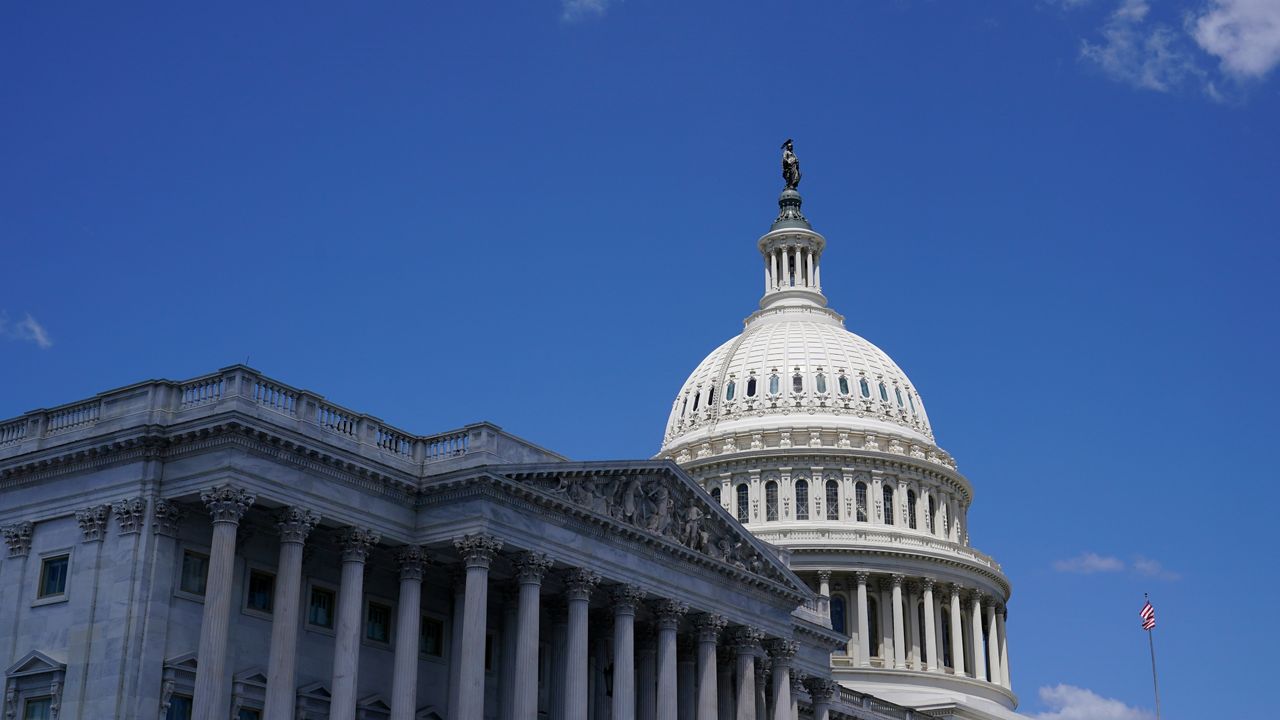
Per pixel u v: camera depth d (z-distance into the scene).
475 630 76.31
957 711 150.75
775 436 170.62
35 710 70.19
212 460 70.12
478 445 79.75
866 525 165.38
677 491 92.94
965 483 178.38
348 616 74.38
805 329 182.88
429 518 79.25
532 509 81.06
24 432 76.12
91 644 69.25
